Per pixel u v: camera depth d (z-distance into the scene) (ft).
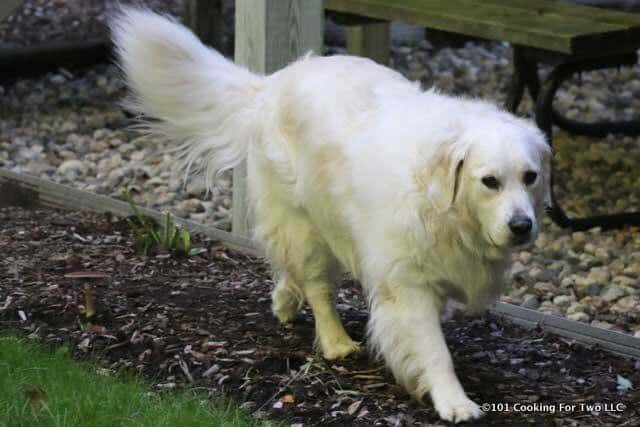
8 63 41.63
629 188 31.48
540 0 32.50
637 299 24.18
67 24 48.26
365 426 17.03
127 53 21.61
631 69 43.80
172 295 22.35
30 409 16.56
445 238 16.79
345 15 35.17
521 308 22.02
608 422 17.31
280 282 20.75
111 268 23.91
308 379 18.65
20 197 29.63
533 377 19.19
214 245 25.85
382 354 18.44
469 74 42.88
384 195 17.06
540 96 29.07
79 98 40.29
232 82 20.90
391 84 18.65
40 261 24.11
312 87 18.92
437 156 16.37
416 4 32.30
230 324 20.97
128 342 19.99
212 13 39.83
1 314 21.15
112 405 16.70
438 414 17.37
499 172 15.96
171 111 21.67
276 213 19.89
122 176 32.50
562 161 33.78
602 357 20.13
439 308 17.74
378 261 17.38
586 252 27.37
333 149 18.16
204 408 17.02
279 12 24.43
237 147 20.83
